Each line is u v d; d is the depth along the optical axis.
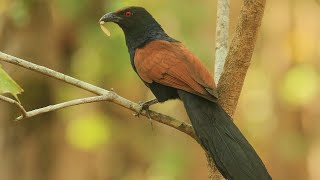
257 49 17.16
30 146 14.83
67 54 14.79
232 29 14.80
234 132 6.81
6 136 14.56
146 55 7.95
